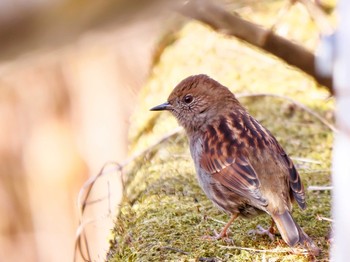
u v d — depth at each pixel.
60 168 15.74
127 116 15.10
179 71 13.16
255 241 7.59
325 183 9.05
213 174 7.80
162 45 14.66
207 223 8.21
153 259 7.38
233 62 13.16
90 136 15.57
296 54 9.09
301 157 9.97
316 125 10.91
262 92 11.92
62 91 15.67
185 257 7.33
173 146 10.77
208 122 8.46
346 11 4.64
